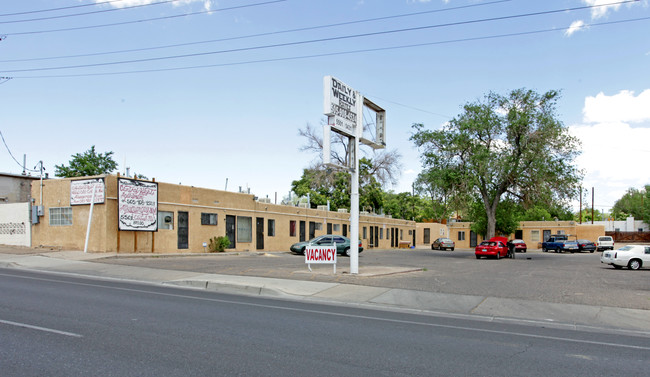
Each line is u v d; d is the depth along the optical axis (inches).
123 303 407.5
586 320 416.2
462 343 304.5
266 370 224.8
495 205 1544.0
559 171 1432.1
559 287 601.3
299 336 303.4
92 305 389.1
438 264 1025.5
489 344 304.7
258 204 1310.3
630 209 3523.6
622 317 426.3
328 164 638.5
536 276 755.4
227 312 385.4
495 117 1445.6
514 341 318.0
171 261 828.0
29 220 987.3
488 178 1446.9
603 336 352.5
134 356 241.0
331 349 272.1
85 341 267.9
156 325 318.7
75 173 1376.7
